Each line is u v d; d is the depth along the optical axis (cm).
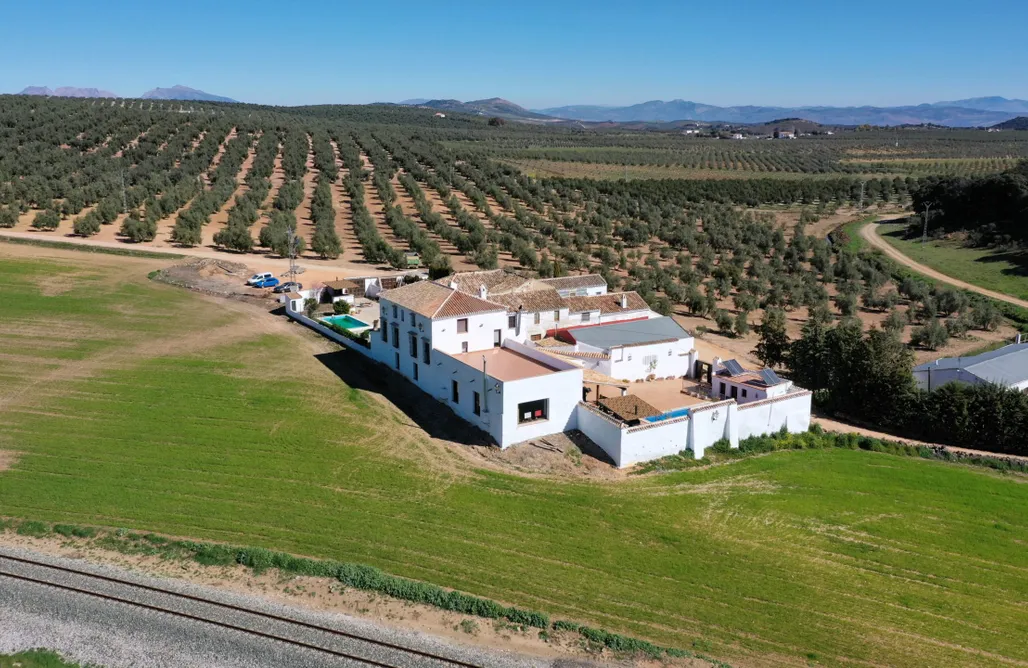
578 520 4066
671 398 6072
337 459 4659
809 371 6694
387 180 15350
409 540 3747
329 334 7175
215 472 4394
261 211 13000
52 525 3697
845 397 6206
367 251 10669
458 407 5434
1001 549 4041
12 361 6134
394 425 5238
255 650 2872
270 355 6538
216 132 18862
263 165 15725
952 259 12575
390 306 6216
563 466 4772
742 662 2950
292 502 4084
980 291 10656
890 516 4378
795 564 3753
